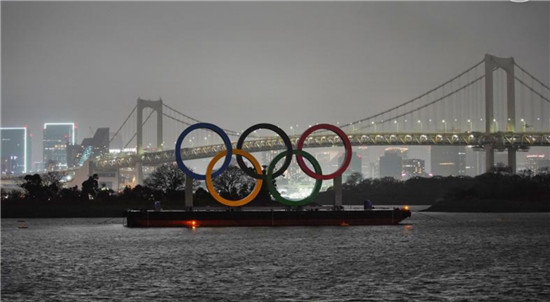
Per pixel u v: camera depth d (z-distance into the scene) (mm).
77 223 173500
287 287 72500
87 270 84562
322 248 105438
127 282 75812
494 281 76062
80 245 112875
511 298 67438
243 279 77250
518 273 81562
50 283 75750
